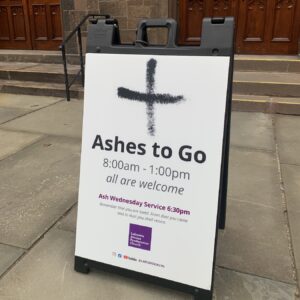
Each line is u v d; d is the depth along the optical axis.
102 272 2.30
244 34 7.01
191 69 1.87
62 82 6.91
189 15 7.05
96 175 2.14
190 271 2.01
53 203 3.10
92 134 2.12
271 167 3.76
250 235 2.64
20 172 3.68
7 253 2.46
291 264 2.35
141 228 2.08
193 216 1.97
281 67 6.34
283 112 5.51
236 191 3.26
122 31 6.76
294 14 6.70
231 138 4.56
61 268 2.33
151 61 1.94
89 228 2.20
